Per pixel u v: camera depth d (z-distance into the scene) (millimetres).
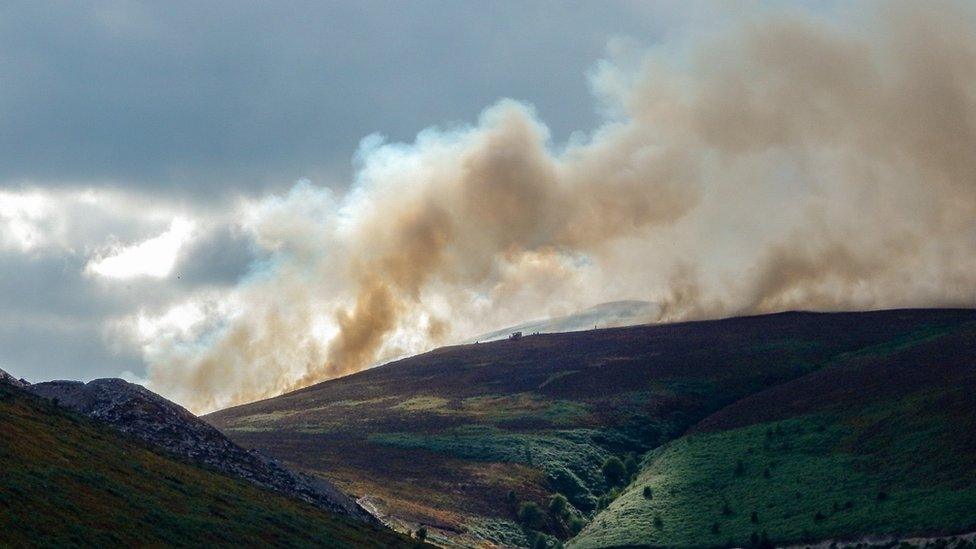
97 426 116375
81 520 80688
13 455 88688
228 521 99000
